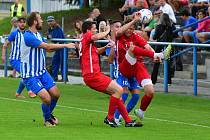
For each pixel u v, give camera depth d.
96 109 24.97
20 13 50.22
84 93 30.48
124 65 20.47
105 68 37.94
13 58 26.59
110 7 55.88
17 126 20.33
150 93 20.31
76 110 24.59
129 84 20.92
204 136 19.08
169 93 30.70
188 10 37.94
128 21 21.08
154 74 32.28
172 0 39.72
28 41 19.81
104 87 19.92
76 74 39.56
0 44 48.28
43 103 20.12
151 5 38.94
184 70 35.16
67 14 56.75
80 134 18.94
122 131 19.59
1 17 68.62
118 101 20.16
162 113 24.19
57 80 35.78
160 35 33.16
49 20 35.91
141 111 20.56
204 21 34.97
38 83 19.97
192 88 32.75
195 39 34.53
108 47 20.47
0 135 18.61
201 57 34.88
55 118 21.06
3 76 39.09
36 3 67.81
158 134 19.23
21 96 28.48
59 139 18.06
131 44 20.06
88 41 19.89
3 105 25.75
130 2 39.31
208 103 27.33
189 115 23.77
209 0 39.41
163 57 20.16
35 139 18.03
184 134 19.38
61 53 35.59
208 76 34.47
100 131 19.53
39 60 20.06
